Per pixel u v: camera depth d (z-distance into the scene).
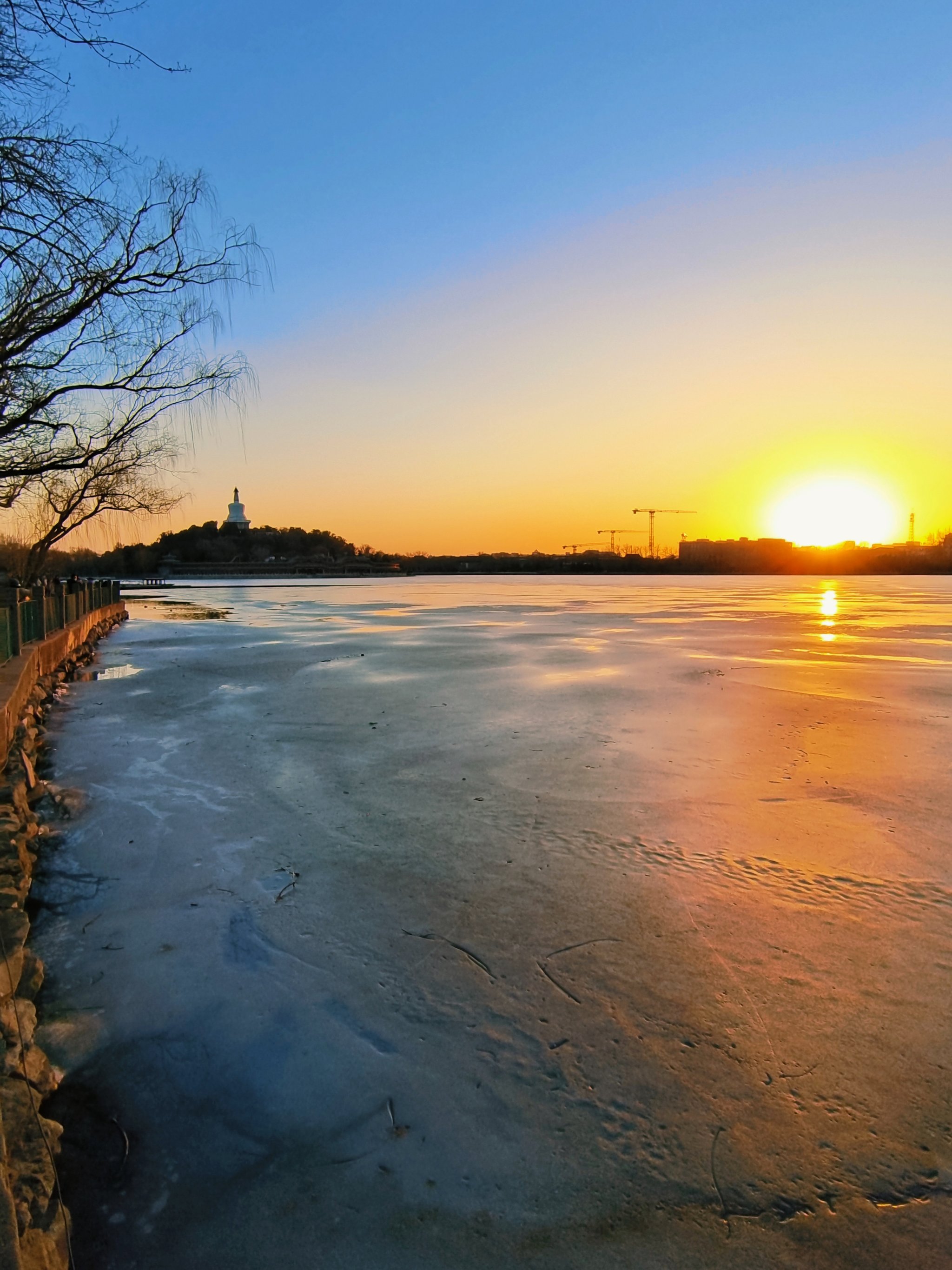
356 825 7.04
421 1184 3.12
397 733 10.55
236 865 6.25
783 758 9.06
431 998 4.36
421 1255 2.82
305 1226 2.95
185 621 34.28
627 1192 3.05
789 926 5.07
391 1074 3.75
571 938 4.97
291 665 17.81
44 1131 3.19
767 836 6.61
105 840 6.88
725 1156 3.20
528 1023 4.10
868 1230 2.86
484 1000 4.32
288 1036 4.06
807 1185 3.06
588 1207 2.99
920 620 30.95
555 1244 2.85
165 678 16.48
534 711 11.99
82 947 5.05
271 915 5.38
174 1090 3.69
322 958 4.82
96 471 17.19
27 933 4.81
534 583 97.75
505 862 6.16
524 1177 3.14
